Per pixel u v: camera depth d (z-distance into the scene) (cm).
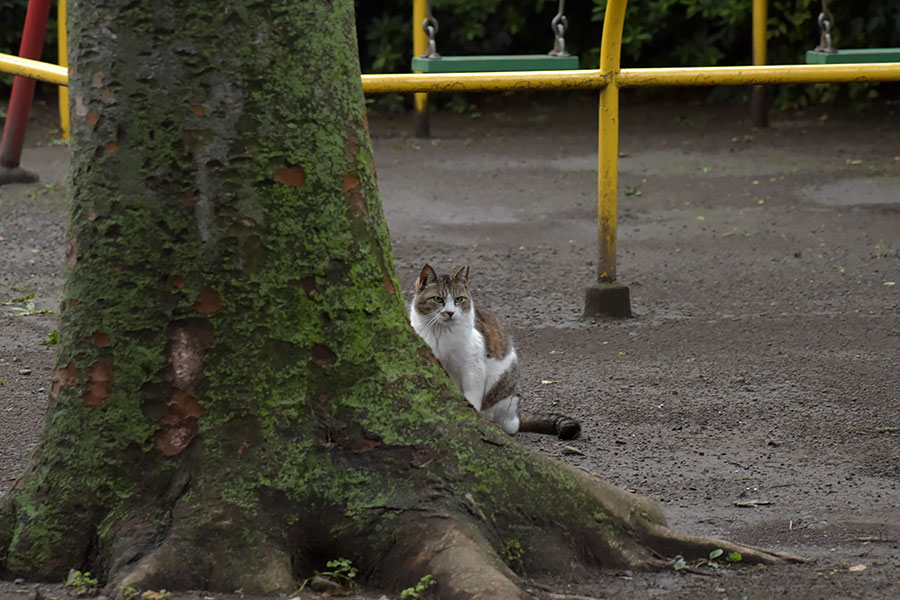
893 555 739
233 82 667
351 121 706
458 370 1083
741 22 3325
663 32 3444
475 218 2147
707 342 1389
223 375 681
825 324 1459
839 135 2912
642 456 1004
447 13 3444
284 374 687
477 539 662
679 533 727
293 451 684
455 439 706
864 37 3247
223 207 673
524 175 2528
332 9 693
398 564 662
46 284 1672
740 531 805
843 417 1105
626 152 2744
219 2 662
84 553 685
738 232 2011
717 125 3091
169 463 684
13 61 1680
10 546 694
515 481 703
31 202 2172
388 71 3388
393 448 695
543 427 1086
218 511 668
